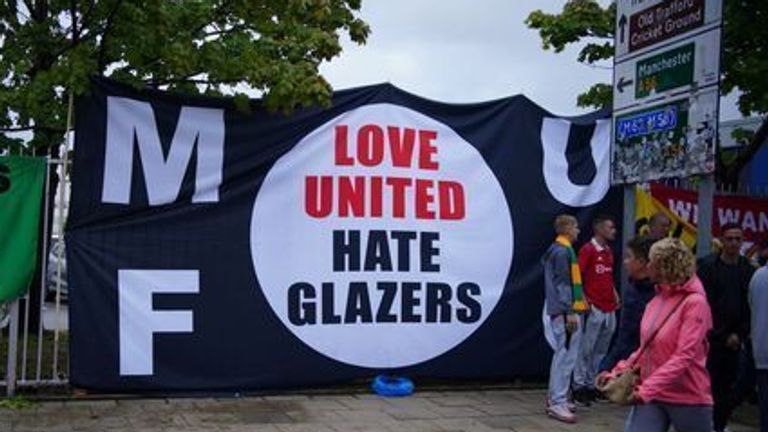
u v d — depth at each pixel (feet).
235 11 34.65
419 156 31.78
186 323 28.86
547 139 33.78
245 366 29.50
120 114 28.35
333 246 30.63
